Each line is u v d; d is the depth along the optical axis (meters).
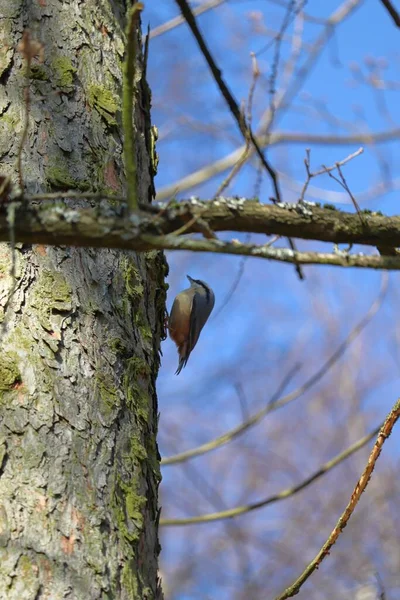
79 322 5.90
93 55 6.86
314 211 5.15
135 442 5.82
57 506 5.22
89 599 5.03
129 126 4.80
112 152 6.65
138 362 6.12
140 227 4.74
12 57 6.52
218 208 4.96
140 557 5.49
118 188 6.58
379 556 22.41
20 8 6.69
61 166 6.31
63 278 5.97
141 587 5.38
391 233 5.25
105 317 6.05
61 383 5.63
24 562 4.98
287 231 5.13
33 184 6.14
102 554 5.22
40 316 5.79
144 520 5.66
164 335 7.19
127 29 4.79
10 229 4.60
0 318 5.71
